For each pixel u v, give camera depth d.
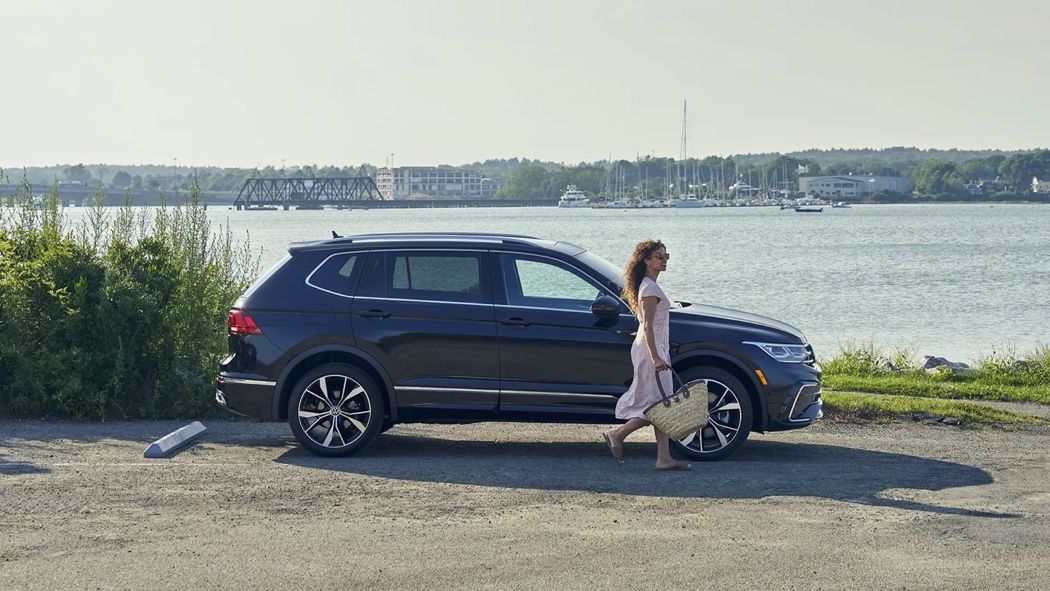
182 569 6.52
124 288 12.48
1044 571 6.47
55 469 9.20
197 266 13.88
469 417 9.92
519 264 10.00
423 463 9.62
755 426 9.85
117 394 12.27
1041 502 8.16
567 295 9.88
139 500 8.14
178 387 12.28
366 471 9.26
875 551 6.87
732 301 40.28
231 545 7.00
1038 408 13.45
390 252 10.15
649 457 9.91
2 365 12.26
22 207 14.05
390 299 10.02
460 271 10.03
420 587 6.19
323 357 10.11
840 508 7.96
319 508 7.96
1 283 12.64
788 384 9.71
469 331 9.85
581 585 6.22
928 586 6.20
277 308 10.10
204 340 13.12
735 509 7.94
